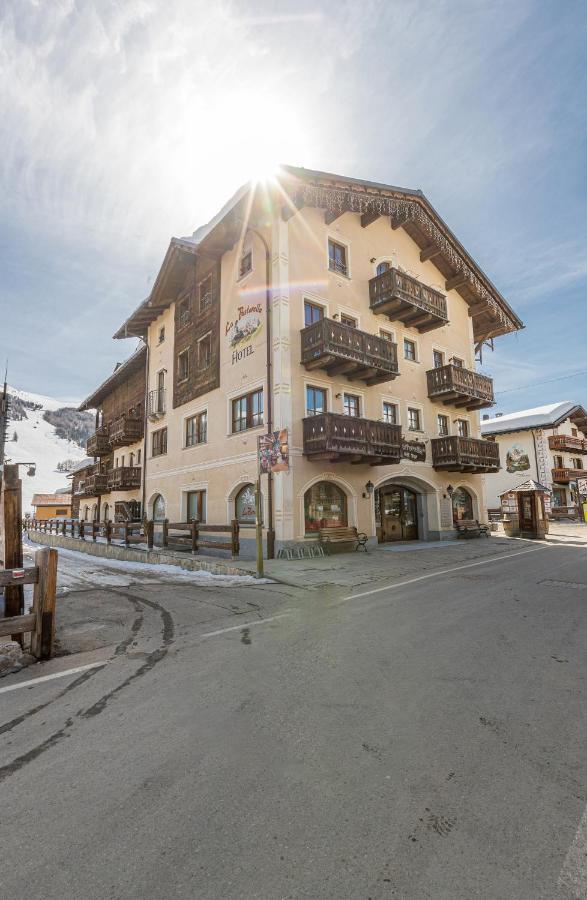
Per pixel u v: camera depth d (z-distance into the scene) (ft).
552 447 120.98
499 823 7.70
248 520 52.08
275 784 8.94
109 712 12.44
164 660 16.66
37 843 7.52
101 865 7.02
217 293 60.95
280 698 12.94
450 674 14.34
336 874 6.72
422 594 27.17
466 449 64.69
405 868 6.80
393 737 10.62
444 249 66.95
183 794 8.71
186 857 7.13
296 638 18.79
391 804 8.25
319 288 53.42
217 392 59.31
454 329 74.02
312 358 48.34
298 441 48.14
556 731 10.77
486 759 9.64
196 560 42.73
